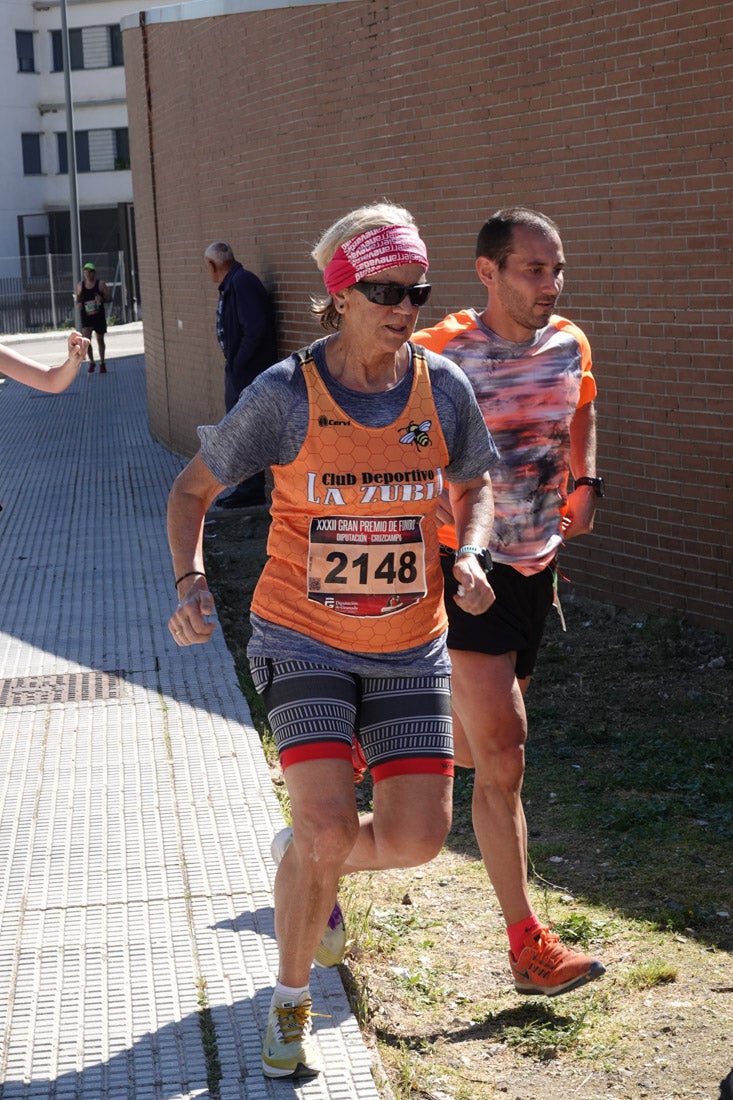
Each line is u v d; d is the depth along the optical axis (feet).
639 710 20.24
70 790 16.52
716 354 22.47
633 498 24.64
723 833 15.69
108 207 171.73
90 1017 11.23
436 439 10.08
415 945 13.16
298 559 10.11
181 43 44.37
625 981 12.37
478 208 27.43
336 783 9.70
